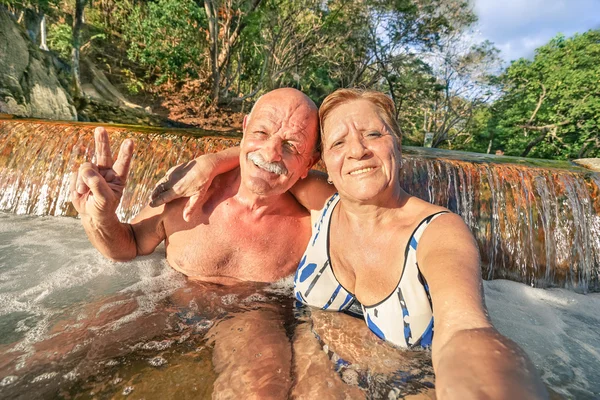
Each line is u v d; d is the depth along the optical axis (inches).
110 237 29.2
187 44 242.7
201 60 263.9
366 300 24.7
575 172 51.0
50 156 60.7
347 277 26.4
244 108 285.1
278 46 285.7
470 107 320.5
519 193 49.2
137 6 253.6
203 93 258.7
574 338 31.5
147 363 21.6
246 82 333.4
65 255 39.4
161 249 38.3
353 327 25.4
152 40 238.1
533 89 305.9
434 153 87.7
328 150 24.5
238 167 31.9
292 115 26.2
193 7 226.5
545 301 41.6
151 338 24.2
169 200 29.0
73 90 214.2
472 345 13.3
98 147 26.8
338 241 26.7
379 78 306.7
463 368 12.5
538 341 30.6
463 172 50.7
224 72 268.5
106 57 266.2
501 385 11.4
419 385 20.8
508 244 48.1
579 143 291.0
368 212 24.4
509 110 323.3
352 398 19.6
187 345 23.6
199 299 29.6
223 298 30.1
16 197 60.5
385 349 23.3
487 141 343.9
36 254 39.6
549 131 300.7
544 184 49.4
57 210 58.6
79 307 28.0
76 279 32.9
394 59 289.9
